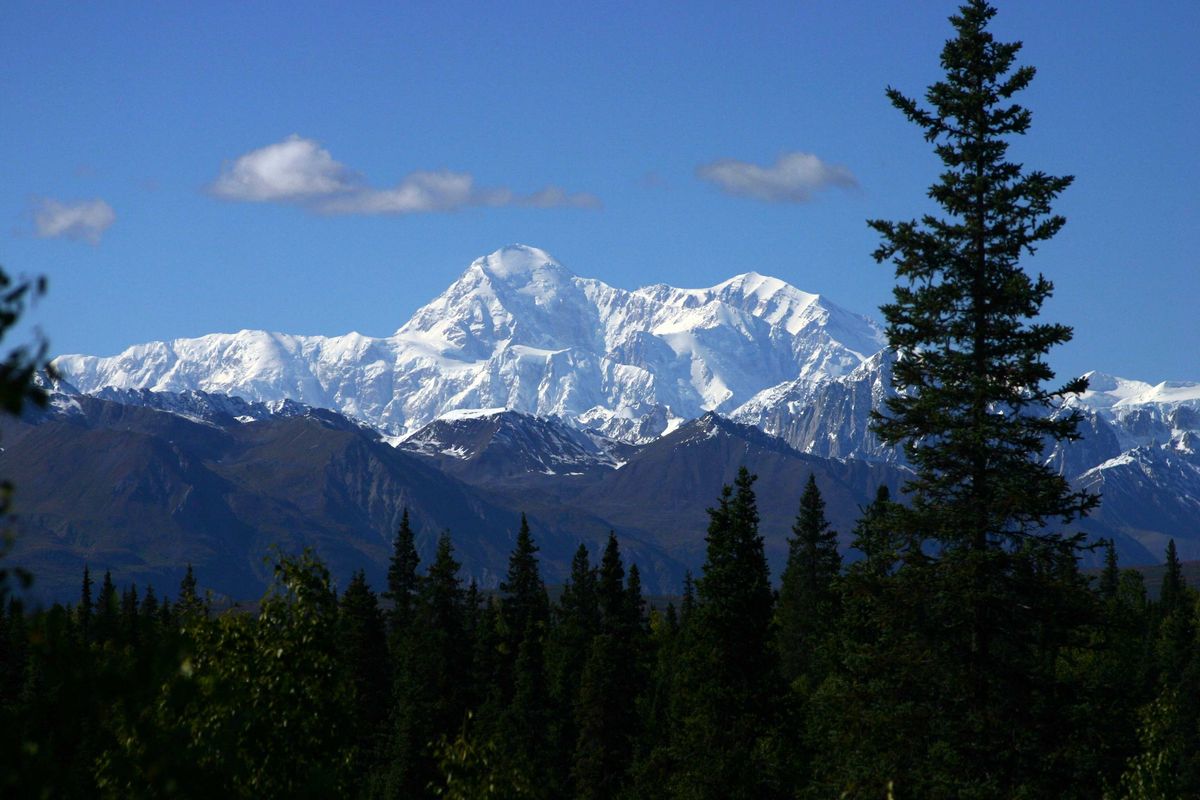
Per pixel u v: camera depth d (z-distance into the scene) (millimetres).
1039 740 85188
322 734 52781
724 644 129375
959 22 89812
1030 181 87438
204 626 53906
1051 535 87875
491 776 65375
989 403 87250
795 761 125125
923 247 88438
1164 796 84000
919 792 84688
